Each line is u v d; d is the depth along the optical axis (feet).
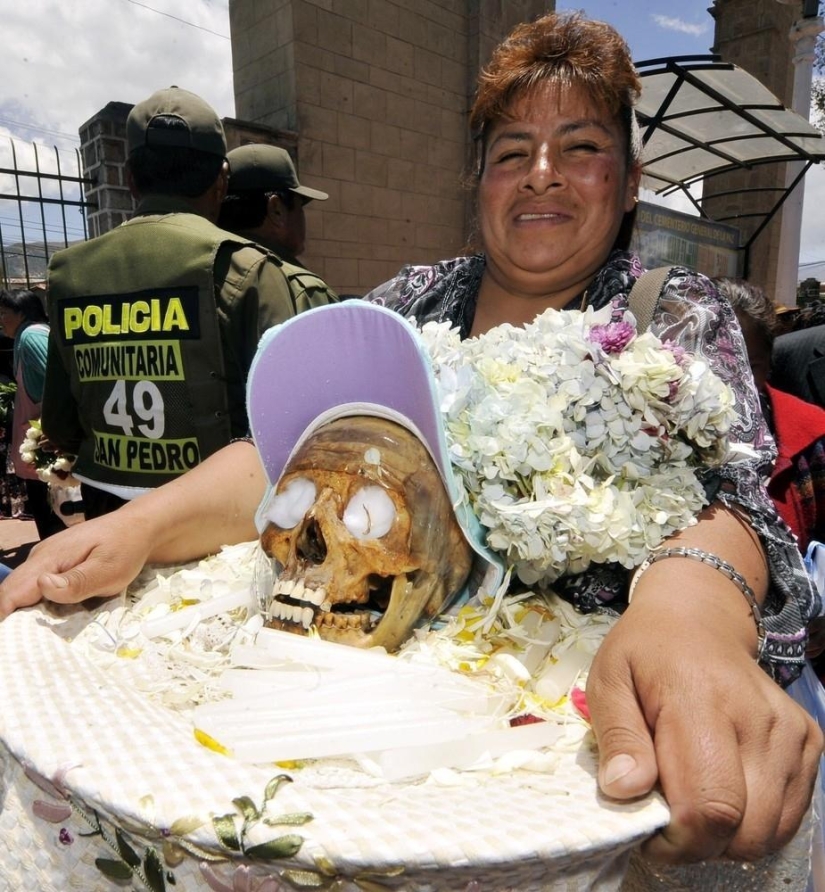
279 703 2.18
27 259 17.88
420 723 2.09
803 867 2.06
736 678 1.83
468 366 2.83
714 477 2.76
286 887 1.62
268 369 2.92
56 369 6.53
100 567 3.00
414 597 2.58
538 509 2.46
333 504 2.56
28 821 1.98
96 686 2.31
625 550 2.50
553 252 3.58
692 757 1.68
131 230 5.80
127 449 5.89
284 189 8.40
